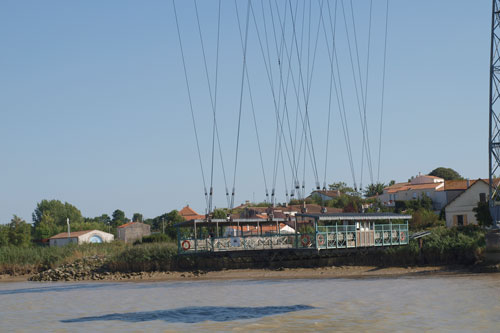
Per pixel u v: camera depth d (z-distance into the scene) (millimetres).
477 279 41375
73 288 49875
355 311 28500
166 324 27141
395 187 117438
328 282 44562
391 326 24078
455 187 99562
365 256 53500
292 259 54594
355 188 65938
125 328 26469
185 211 144000
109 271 60188
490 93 50688
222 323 26688
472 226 58312
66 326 27734
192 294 40062
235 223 53344
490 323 24188
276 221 54906
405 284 40281
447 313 26922
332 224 51875
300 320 26438
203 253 49500
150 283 51219
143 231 133625
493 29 50812
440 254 50750
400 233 52812
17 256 67875
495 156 50406
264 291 39812
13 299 42125
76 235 117375
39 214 188875
